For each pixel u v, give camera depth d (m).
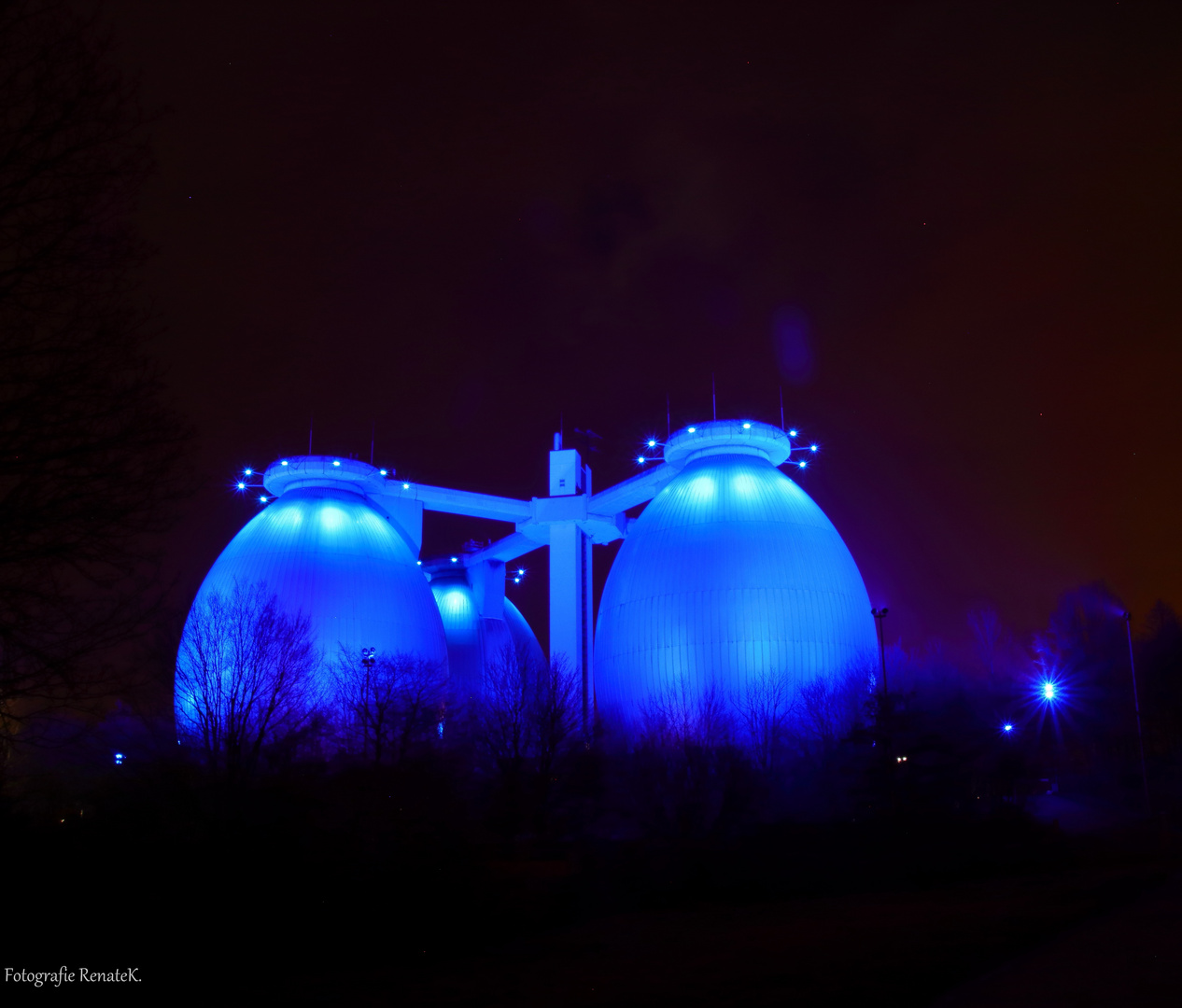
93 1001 14.43
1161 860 31.44
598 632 75.31
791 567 69.50
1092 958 14.53
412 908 20.30
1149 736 73.88
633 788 46.62
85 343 13.27
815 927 19.80
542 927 20.89
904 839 35.66
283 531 75.94
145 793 25.86
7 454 12.63
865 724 55.44
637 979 14.63
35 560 12.94
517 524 82.69
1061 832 37.94
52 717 14.93
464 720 61.62
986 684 78.44
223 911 18.91
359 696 62.59
